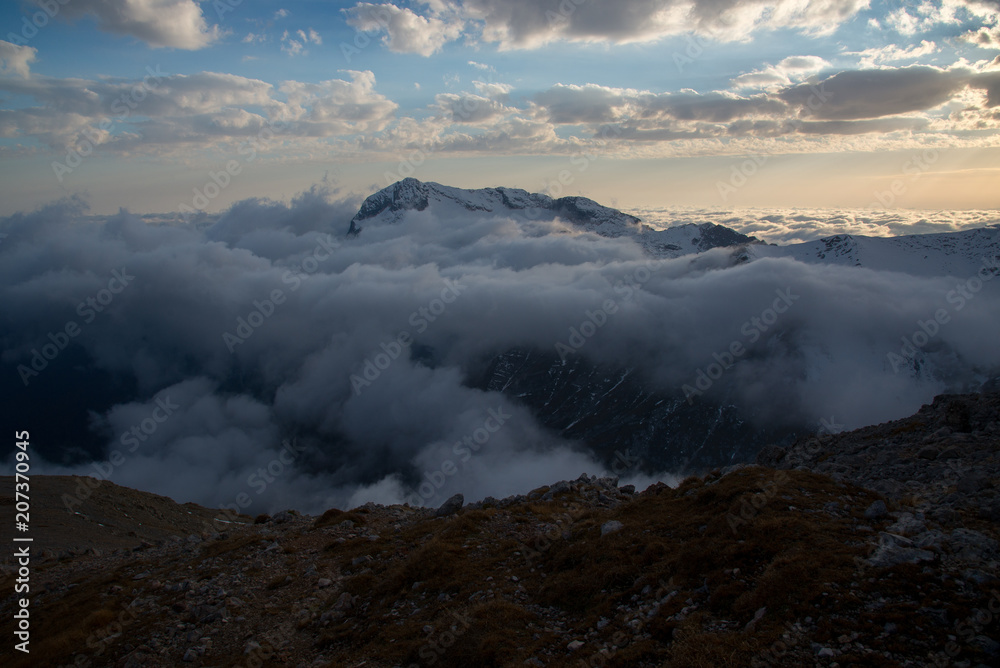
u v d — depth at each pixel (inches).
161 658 630.5
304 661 589.6
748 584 473.4
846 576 434.0
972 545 435.2
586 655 466.3
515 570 690.2
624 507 776.9
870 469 798.5
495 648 508.7
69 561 1228.5
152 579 890.1
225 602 740.0
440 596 657.0
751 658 381.7
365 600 700.7
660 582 535.8
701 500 689.6
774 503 592.7
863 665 349.7
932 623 368.8
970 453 727.7
